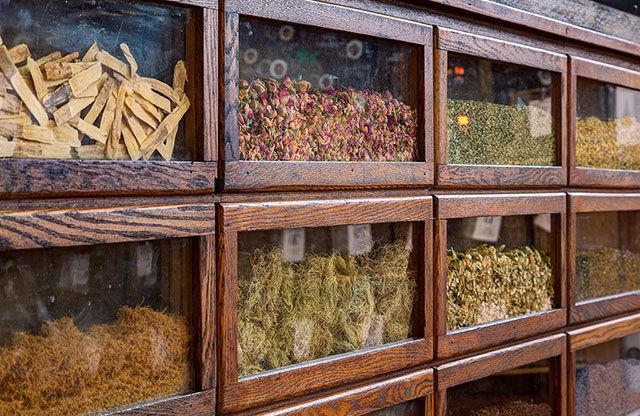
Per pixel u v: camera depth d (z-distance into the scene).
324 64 1.62
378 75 1.72
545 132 2.16
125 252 1.31
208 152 1.37
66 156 1.21
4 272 1.18
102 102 1.26
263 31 1.50
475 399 1.96
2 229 1.12
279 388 1.49
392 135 1.74
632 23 2.48
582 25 2.26
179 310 1.38
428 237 1.80
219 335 1.40
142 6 1.31
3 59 1.15
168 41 1.35
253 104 1.49
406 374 1.76
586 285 2.35
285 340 1.55
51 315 1.23
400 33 1.71
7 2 1.16
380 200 1.68
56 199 1.20
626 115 2.51
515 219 2.10
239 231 1.43
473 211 1.90
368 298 1.70
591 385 2.36
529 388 2.11
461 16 1.88
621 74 2.40
